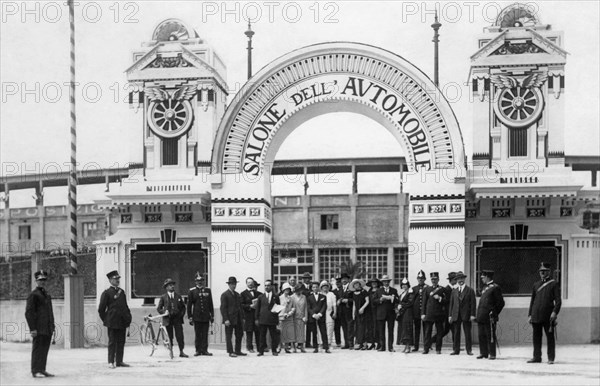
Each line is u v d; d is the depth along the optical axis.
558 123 24.83
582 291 24.59
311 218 59.25
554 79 24.89
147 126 26.56
